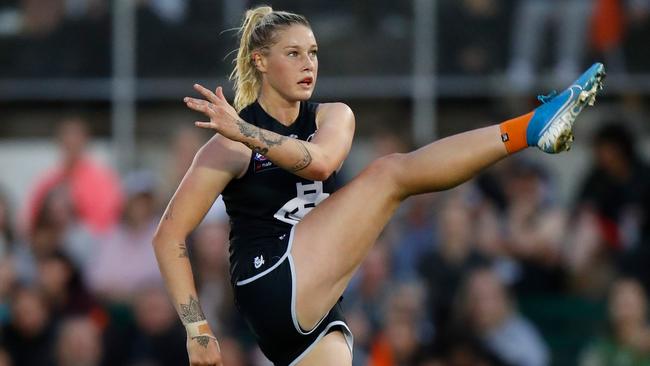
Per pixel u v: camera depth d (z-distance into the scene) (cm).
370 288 3803
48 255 3922
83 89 4584
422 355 3697
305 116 2331
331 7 4538
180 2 4575
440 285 3778
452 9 4512
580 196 4050
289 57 2275
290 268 2238
